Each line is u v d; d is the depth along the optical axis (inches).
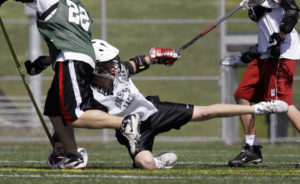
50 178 529.7
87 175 557.0
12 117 1622.8
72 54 585.6
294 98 1622.8
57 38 591.2
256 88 746.8
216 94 2437.3
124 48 3326.8
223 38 1505.9
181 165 747.4
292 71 723.4
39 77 1533.0
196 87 2490.2
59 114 595.2
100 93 628.4
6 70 3053.6
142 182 502.6
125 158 954.1
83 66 587.5
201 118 657.0
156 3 4119.1
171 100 2326.5
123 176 549.3
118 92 635.5
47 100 599.8
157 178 532.7
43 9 598.2
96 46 629.0
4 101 1798.7
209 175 569.9
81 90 584.7
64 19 595.2
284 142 1460.4
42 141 1473.9
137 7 4069.9
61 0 603.5
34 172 583.5
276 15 725.9
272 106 653.9
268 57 724.0
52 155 666.2
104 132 1464.1
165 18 3799.2
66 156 625.6
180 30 3577.8
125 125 578.6
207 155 1040.8
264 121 1489.9
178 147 1370.6
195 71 2613.2
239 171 628.4
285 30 696.4
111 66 629.9
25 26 3646.7
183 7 4010.8
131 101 639.8
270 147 1403.8
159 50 685.3
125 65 654.5
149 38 3462.1
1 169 625.6
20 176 545.3
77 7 614.9
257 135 1492.4
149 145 650.2
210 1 4092.0
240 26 2361.0
